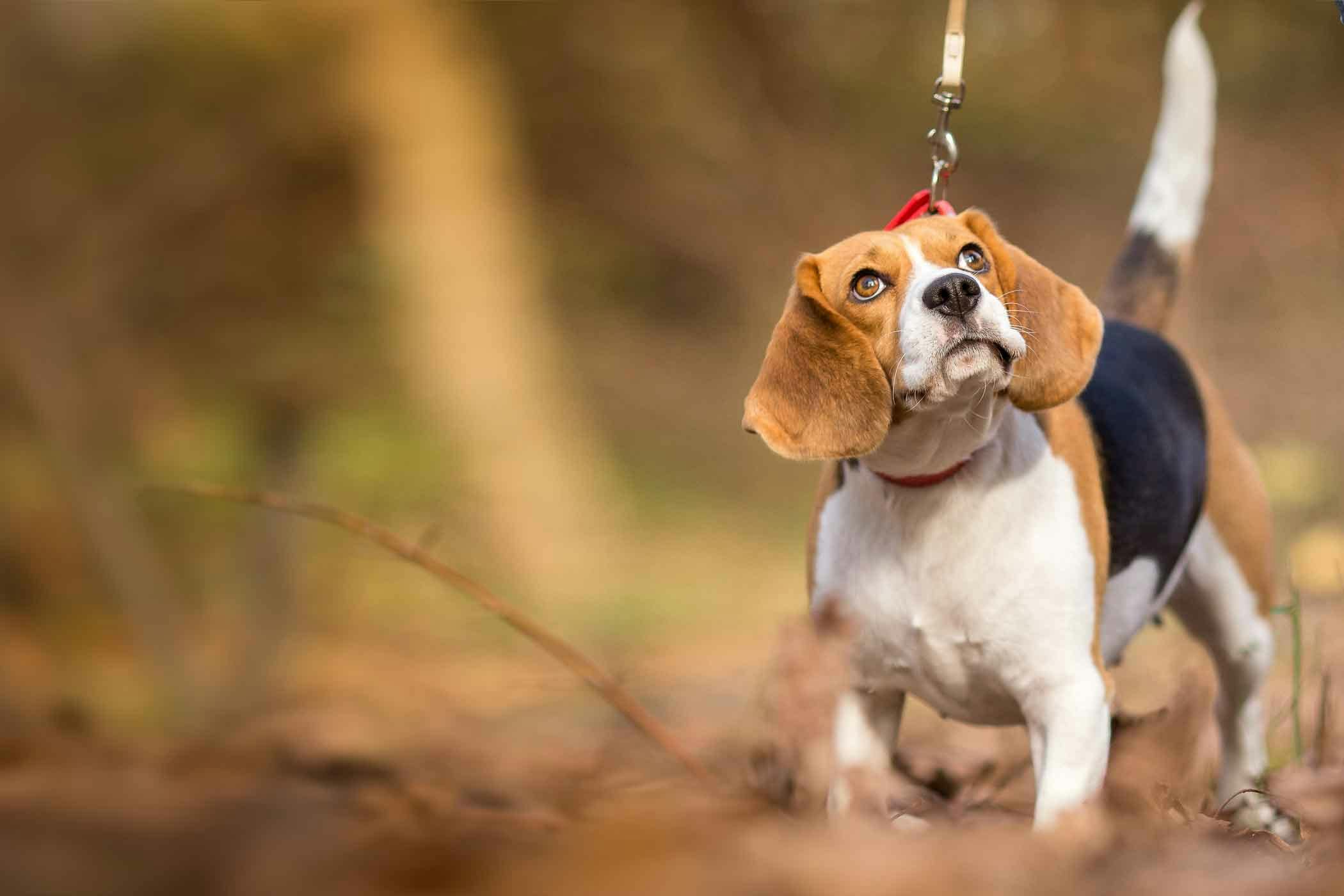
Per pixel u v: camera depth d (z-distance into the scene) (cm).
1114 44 2131
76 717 644
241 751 496
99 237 1135
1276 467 1091
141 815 319
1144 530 508
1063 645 455
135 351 1161
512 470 1298
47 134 1114
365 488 1175
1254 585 588
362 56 1345
